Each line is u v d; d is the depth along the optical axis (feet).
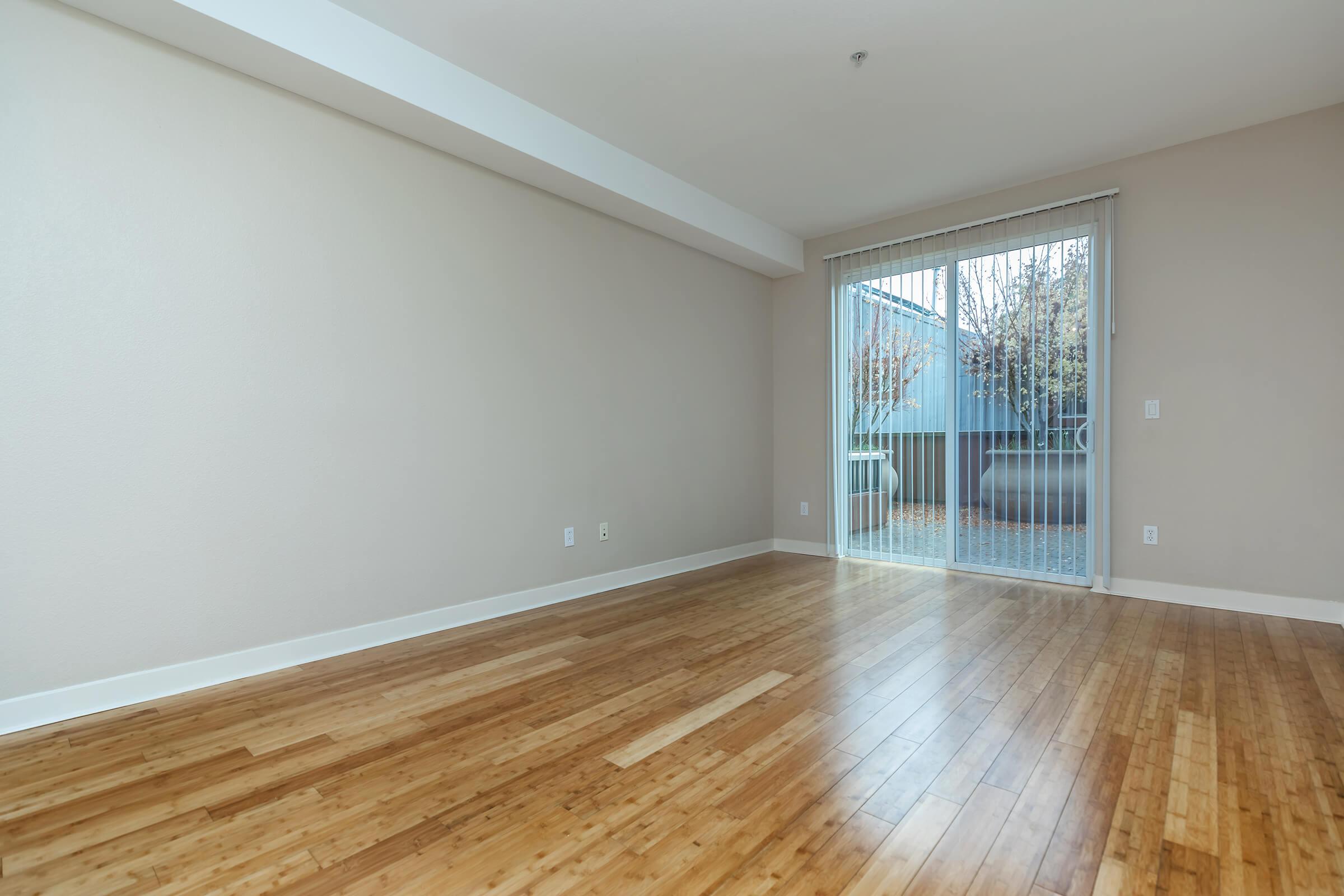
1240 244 11.60
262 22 7.70
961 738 6.73
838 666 8.89
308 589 9.11
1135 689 8.00
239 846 4.94
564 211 12.66
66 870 4.65
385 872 4.62
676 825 5.20
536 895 4.37
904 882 4.49
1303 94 10.51
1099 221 13.00
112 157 7.45
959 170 13.34
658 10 8.45
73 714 7.22
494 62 9.64
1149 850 4.83
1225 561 11.78
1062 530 13.57
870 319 16.47
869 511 16.66
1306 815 5.26
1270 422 11.38
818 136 11.93
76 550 7.24
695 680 8.42
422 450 10.39
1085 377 13.17
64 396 7.15
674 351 15.20
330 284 9.31
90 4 7.08
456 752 6.49
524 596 11.92
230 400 8.38
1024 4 8.34
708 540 16.17
